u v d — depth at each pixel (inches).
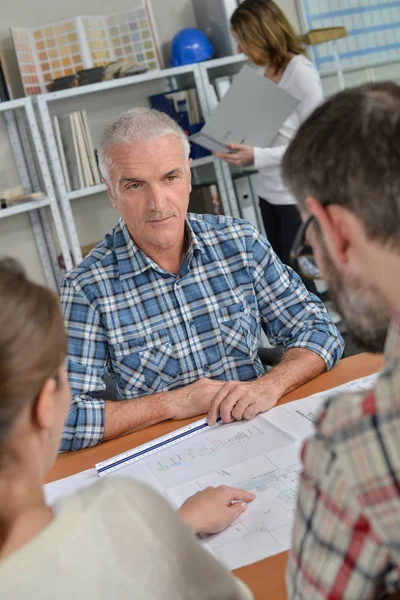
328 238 28.6
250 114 135.3
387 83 29.3
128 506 27.6
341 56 189.8
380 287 27.6
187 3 170.9
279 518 43.6
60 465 59.8
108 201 167.3
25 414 25.5
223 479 50.0
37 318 25.4
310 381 66.9
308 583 26.8
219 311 74.4
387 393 23.8
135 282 72.9
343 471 24.3
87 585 25.3
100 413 63.9
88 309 71.6
